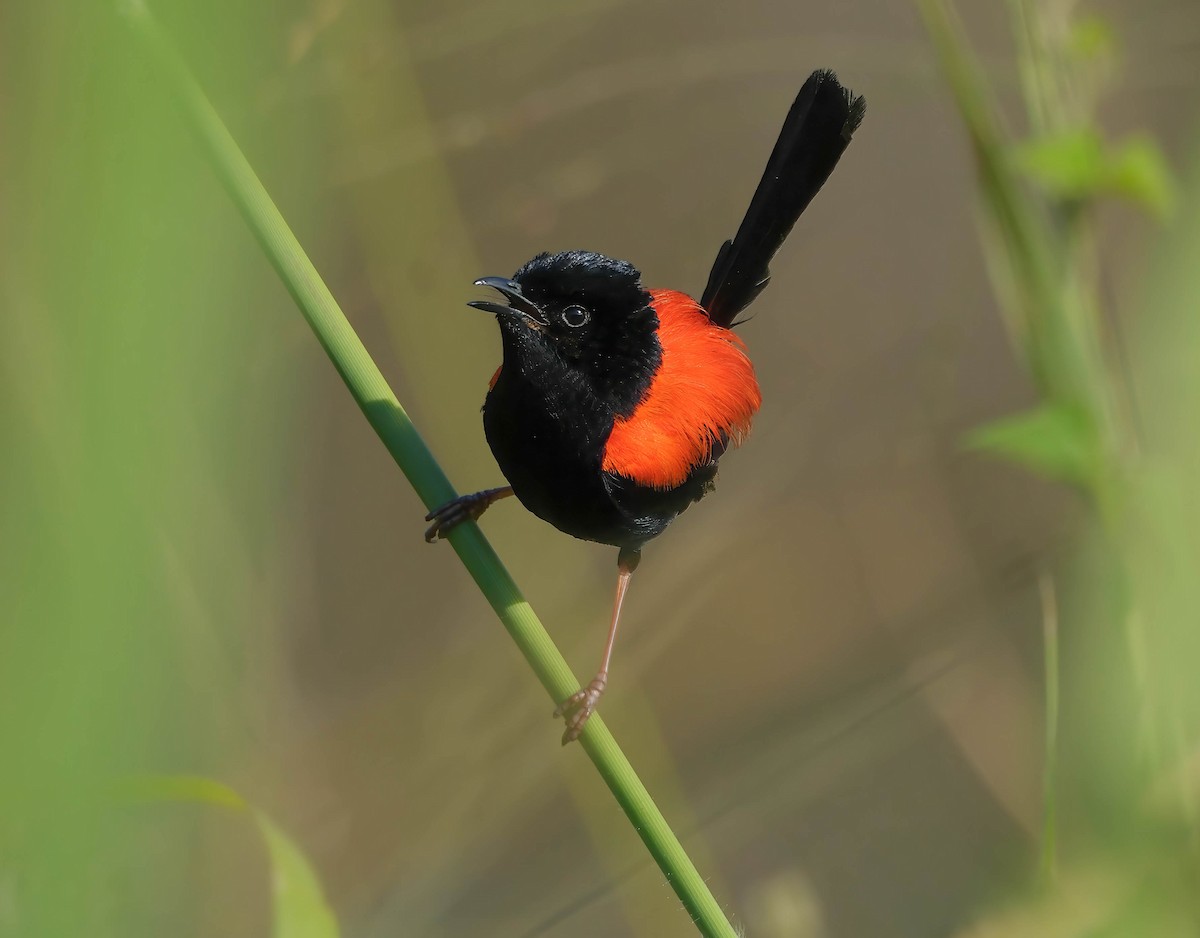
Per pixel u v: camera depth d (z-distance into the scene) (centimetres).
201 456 412
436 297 1257
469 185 1428
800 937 1122
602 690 869
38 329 371
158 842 1096
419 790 1316
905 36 1447
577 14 1393
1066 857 652
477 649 1402
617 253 1482
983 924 688
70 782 365
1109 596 672
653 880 1129
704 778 1313
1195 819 601
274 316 1146
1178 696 635
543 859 1269
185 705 581
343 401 1451
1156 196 699
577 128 1445
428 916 1235
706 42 1438
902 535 1450
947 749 1254
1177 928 572
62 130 371
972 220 1545
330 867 1262
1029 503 1431
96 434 372
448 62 1365
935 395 1522
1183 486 650
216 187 403
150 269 382
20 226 388
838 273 1587
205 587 1140
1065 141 732
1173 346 667
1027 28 846
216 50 388
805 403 1544
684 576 1437
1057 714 779
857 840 1202
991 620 1318
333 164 1205
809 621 1422
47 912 446
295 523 1391
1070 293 789
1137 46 1316
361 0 1214
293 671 1366
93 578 368
